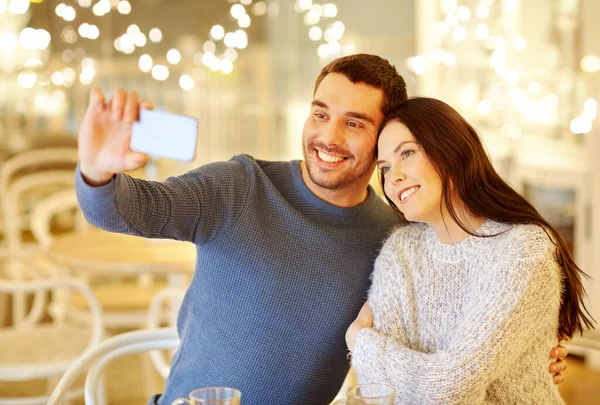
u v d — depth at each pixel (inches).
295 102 248.5
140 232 53.0
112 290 136.5
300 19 246.8
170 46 265.4
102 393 89.4
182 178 59.5
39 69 246.1
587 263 141.9
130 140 44.8
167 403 63.5
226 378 61.3
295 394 62.4
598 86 137.6
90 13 260.2
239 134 244.5
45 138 228.1
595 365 140.2
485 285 55.7
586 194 141.9
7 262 152.2
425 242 61.4
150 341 69.6
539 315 54.8
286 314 61.1
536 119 155.6
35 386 138.1
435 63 186.9
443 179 57.8
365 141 61.9
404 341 59.4
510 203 58.4
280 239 61.7
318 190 64.5
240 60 243.6
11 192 153.3
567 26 145.8
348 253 63.4
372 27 229.0
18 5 226.7
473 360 52.6
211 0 262.8
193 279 64.3
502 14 163.6
